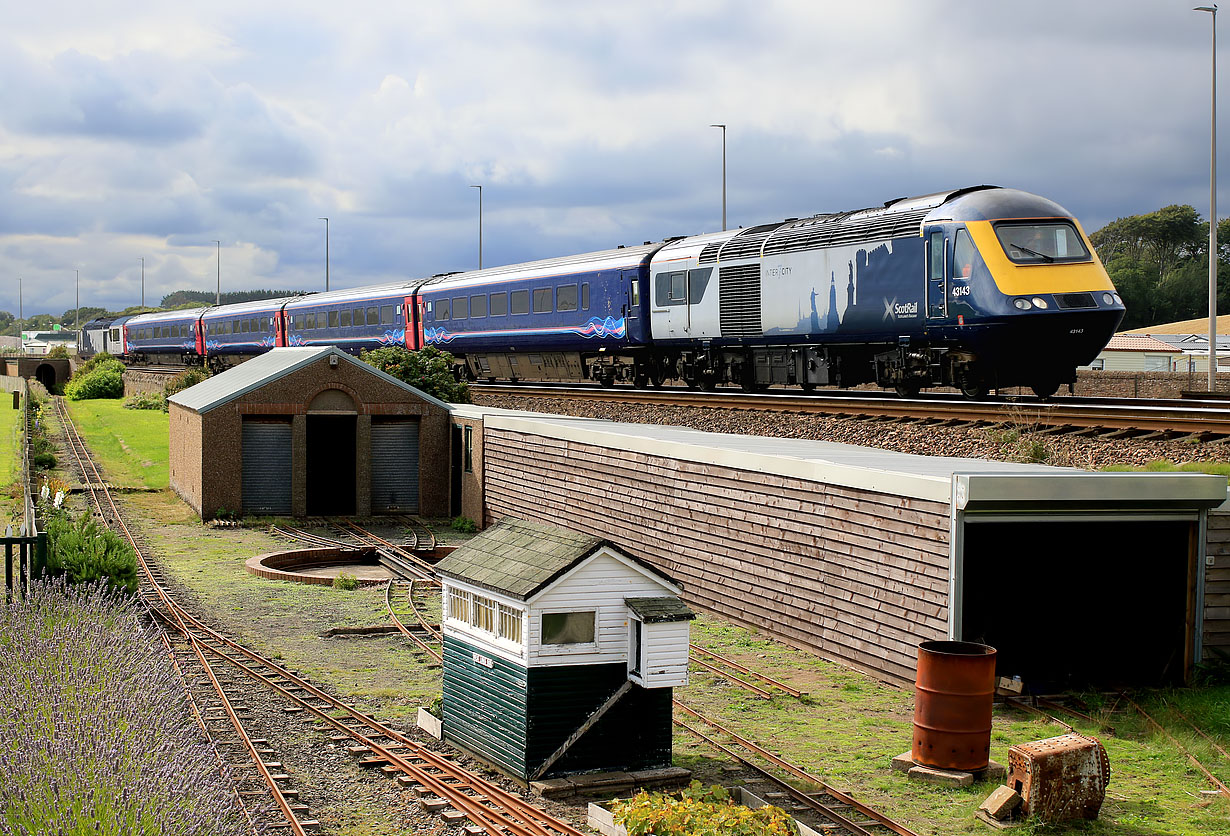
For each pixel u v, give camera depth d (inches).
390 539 952.9
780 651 574.6
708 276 1152.2
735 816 311.7
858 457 609.6
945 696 389.4
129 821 295.7
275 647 584.7
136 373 2448.3
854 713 468.8
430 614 663.1
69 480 1280.8
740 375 1162.6
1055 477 463.2
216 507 1037.2
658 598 395.2
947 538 471.5
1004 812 349.4
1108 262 4087.1
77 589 591.8
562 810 367.2
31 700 390.0
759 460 604.4
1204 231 4020.7
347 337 1941.4
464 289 1600.6
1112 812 357.4
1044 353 862.5
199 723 430.3
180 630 610.2
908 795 375.2
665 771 391.9
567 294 1374.3
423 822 354.9
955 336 888.9
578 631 389.7
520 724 388.2
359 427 1069.8
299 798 371.6
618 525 756.0
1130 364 2063.2
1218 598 496.4
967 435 766.5
